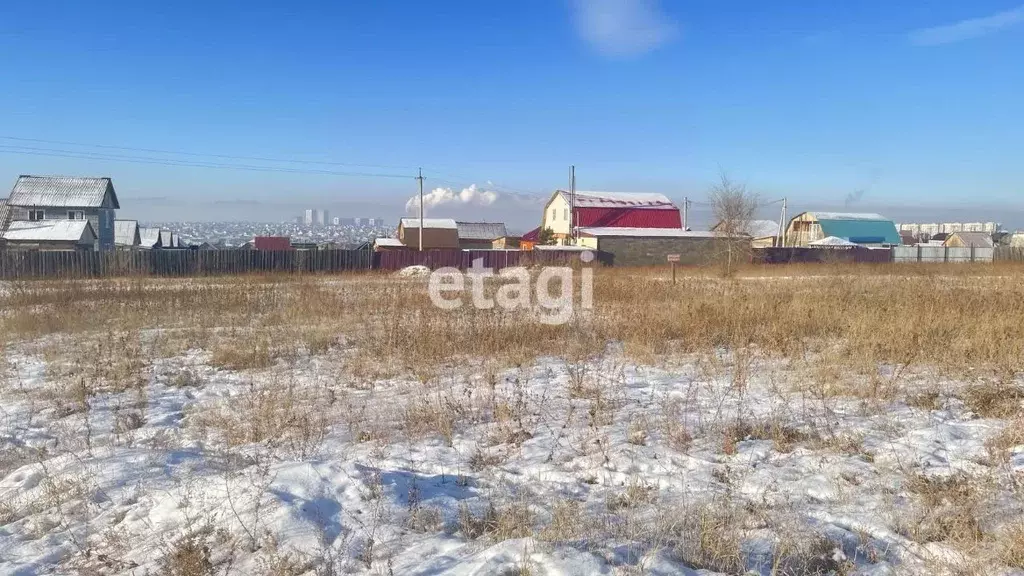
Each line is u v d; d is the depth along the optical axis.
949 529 3.67
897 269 31.00
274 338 10.87
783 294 14.51
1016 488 4.07
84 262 29.48
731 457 4.95
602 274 26.92
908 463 4.63
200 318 13.33
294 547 3.54
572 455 5.12
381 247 46.16
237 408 6.70
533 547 3.36
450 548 3.55
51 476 4.67
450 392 6.96
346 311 14.02
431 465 5.00
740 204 40.09
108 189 50.59
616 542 3.52
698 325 10.29
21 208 47.53
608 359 8.82
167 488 4.43
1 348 10.10
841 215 59.34
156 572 3.43
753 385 7.11
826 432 5.38
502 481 4.59
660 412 6.14
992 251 45.81
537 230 60.69
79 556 3.67
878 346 8.48
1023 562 3.24
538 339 9.98
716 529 3.58
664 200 56.06
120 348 9.97
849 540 3.60
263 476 4.38
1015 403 5.96
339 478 4.46
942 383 6.92
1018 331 8.74
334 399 7.01
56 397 7.37
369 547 3.58
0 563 3.62
